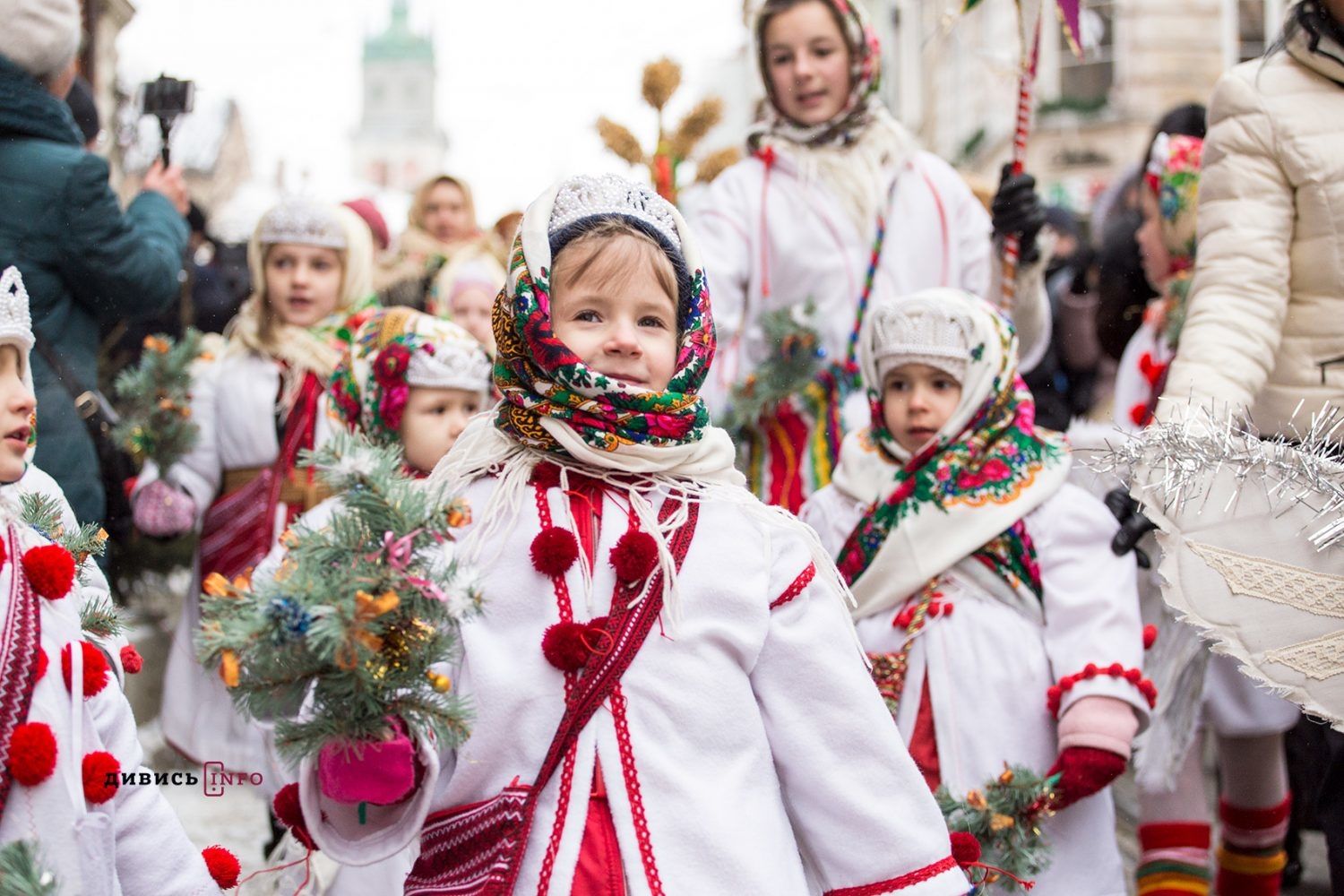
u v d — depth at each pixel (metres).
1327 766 4.09
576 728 2.68
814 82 5.71
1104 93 21.67
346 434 2.62
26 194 4.84
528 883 2.62
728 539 2.85
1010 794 3.84
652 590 2.76
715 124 5.60
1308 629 3.47
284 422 5.95
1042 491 4.25
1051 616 4.15
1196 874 4.84
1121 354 7.47
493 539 2.82
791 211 5.66
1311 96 4.13
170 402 5.68
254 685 2.45
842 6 5.70
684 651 2.75
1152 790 4.82
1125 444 3.62
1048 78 21.80
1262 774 5.01
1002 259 5.35
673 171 5.59
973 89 22.97
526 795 2.66
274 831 5.40
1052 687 4.06
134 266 5.06
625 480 2.88
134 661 2.98
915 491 4.28
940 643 4.15
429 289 7.92
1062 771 3.95
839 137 5.76
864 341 4.52
